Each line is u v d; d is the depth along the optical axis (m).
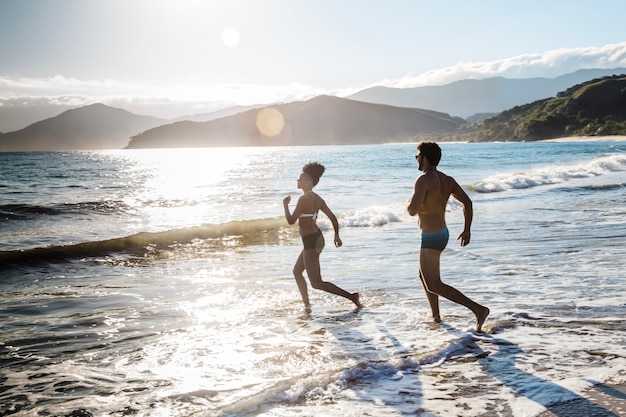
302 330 5.04
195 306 6.11
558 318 5.14
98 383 3.76
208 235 12.03
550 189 22.00
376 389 3.47
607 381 3.47
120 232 13.23
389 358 4.12
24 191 26.98
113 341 4.79
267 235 12.40
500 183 23.47
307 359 4.16
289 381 3.57
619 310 5.38
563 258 8.47
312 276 5.94
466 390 3.41
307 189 6.07
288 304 6.17
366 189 24.28
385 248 10.32
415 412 3.07
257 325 5.25
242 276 7.98
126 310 5.95
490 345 4.38
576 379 3.53
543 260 8.34
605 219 13.05
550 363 3.88
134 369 4.04
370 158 67.88
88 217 16.30
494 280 7.04
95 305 6.21
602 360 3.92
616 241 9.91
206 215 16.61
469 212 4.98
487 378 3.62
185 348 4.54
